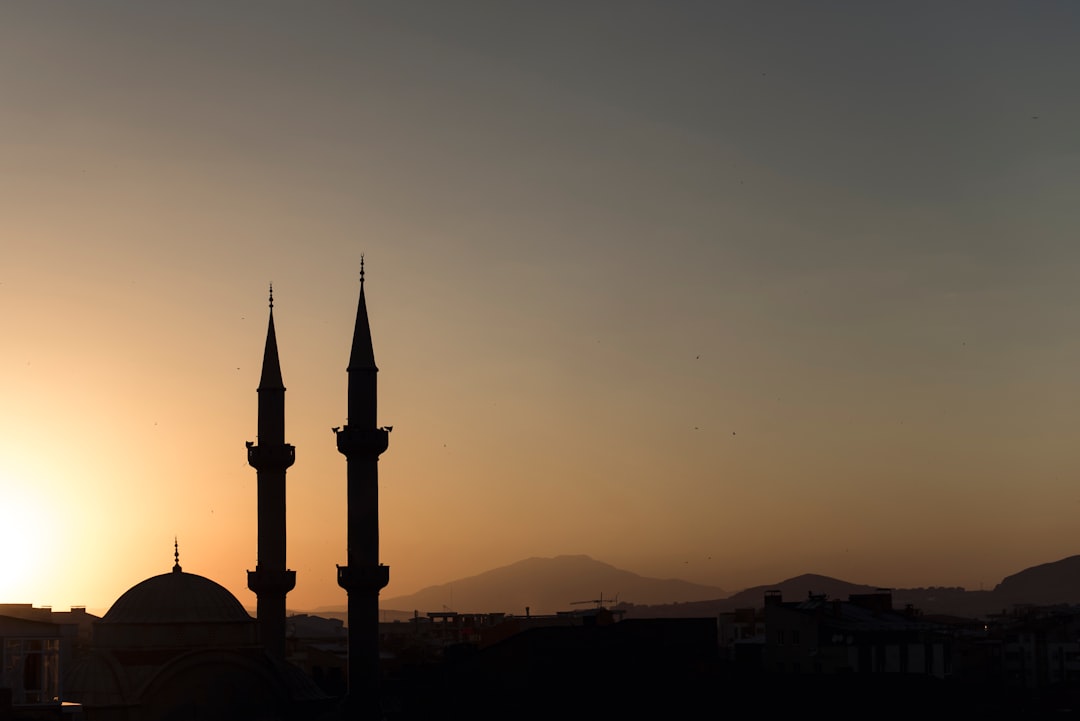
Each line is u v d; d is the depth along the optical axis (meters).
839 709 151.62
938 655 178.00
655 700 155.12
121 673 133.88
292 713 140.00
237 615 141.25
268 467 156.38
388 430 147.12
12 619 94.81
